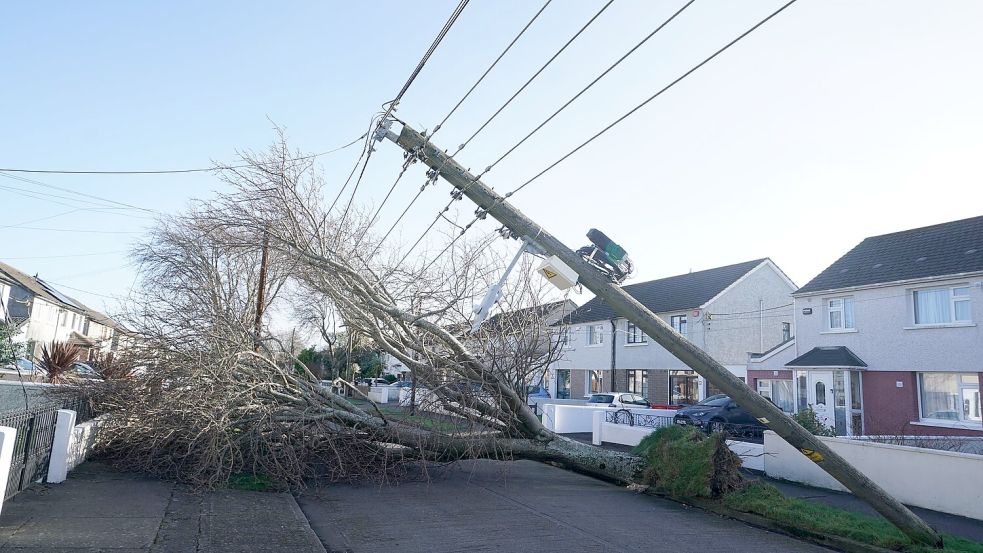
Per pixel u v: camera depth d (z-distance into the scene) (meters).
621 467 13.35
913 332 22.31
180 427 11.20
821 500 11.73
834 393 24.12
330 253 12.98
